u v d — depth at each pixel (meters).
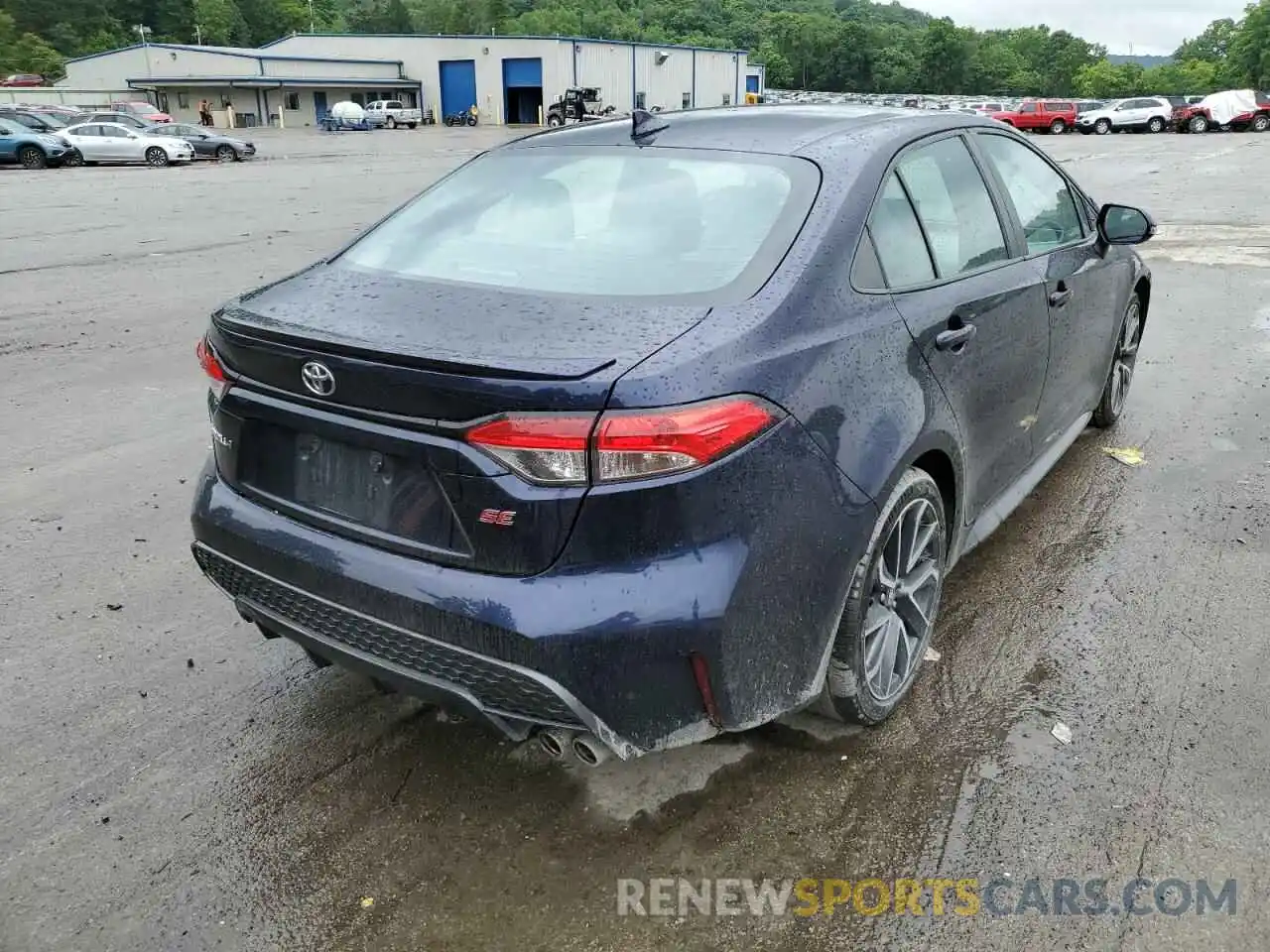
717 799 2.75
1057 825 2.63
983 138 3.73
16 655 3.50
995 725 3.04
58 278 10.95
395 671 2.46
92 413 6.22
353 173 26.91
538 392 2.12
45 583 4.03
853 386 2.59
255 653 3.54
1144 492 4.74
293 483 2.61
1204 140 41.03
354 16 157.38
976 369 3.23
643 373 2.16
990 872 2.49
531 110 69.62
